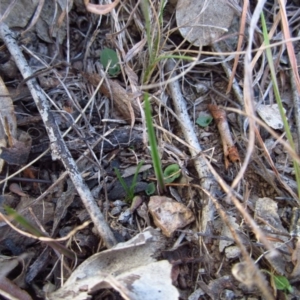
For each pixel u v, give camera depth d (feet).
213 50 0.90
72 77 0.91
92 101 0.87
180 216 0.74
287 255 0.69
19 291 0.66
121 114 0.87
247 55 0.60
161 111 0.87
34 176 0.80
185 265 0.71
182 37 0.92
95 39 0.94
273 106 0.86
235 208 0.75
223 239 0.71
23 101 0.87
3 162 0.77
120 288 0.63
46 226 0.75
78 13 0.95
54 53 0.93
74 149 0.82
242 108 0.86
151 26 0.87
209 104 0.88
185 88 0.90
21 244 0.73
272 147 0.80
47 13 0.93
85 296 0.63
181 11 0.90
